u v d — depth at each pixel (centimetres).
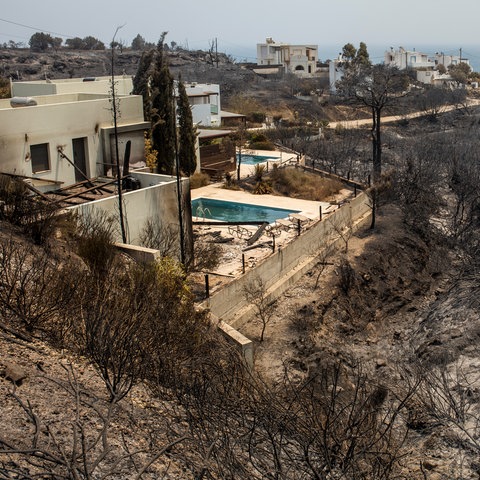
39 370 937
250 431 791
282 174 3769
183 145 3694
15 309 1108
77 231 1697
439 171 4422
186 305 1505
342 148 5388
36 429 636
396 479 898
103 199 1895
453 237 3409
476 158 4538
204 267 2242
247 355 1628
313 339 2241
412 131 7750
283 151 5059
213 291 2106
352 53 11531
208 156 3997
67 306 1147
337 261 2842
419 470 1122
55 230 1636
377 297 2725
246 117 7188
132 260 1698
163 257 1842
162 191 2069
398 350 2275
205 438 801
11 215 1623
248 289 2253
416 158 4800
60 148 2175
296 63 11644
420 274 3034
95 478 688
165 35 3425
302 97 8931
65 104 2175
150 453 773
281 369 1962
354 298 2628
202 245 2467
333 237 3039
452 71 12294
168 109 3294
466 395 1470
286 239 2728
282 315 2322
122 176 2227
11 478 586
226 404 865
